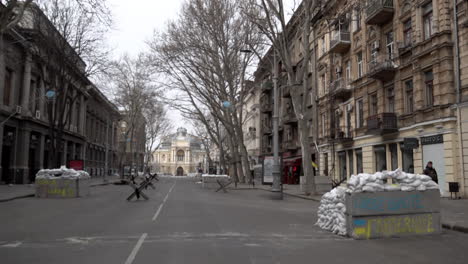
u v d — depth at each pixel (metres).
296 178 38.25
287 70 22.30
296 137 41.16
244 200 19.28
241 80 36.47
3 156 31.19
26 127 32.69
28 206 15.30
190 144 140.12
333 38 30.58
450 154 17.70
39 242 7.68
